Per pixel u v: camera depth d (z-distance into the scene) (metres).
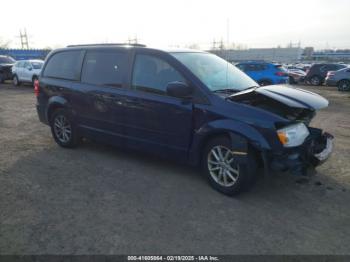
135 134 4.71
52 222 3.33
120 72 4.84
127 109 4.70
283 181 4.42
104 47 5.15
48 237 3.07
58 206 3.67
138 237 3.09
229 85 4.35
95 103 5.11
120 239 3.06
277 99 3.78
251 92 4.00
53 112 5.89
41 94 6.03
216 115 3.85
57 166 4.92
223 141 3.88
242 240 3.08
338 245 3.03
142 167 4.88
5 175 4.55
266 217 3.50
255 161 3.77
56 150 5.72
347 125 8.18
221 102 3.88
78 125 5.50
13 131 7.16
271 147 3.55
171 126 4.28
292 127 3.70
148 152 4.66
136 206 3.69
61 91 5.63
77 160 5.19
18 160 5.18
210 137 4.03
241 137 3.66
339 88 18.61
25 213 3.51
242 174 3.74
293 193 4.08
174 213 3.54
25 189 4.10
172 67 4.30
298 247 2.99
